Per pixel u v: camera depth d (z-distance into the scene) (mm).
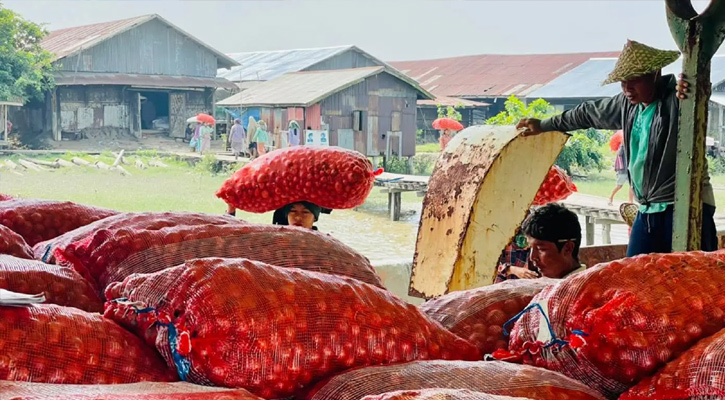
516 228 4398
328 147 4238
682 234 4320
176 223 2979
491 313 2652
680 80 4266
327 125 16719
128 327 2240
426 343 2326
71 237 2965
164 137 20344
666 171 4457
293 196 4145
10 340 1994
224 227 2826
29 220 3400
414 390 1849
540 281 2945
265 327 2045
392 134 18109
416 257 4527
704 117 4273
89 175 11250
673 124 4387
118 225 2932
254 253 2736
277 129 16438
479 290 2816
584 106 4555
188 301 2055
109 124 18688
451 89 26500
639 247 4602
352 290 2271
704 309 2146
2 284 2443
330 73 18109
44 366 2006
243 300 2061
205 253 2695
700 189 4320
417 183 12383
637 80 4332
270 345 2039
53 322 2082
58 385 1900
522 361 2303
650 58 4227
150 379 2137
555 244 3686
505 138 4324
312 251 2822
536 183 4441
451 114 23375
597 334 2086
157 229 2902
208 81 19312
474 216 4254
